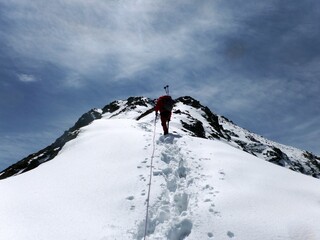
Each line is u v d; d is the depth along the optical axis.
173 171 8.17
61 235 5.63
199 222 5.68
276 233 5.39
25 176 9.48
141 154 9.50
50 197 7.27
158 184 7.39
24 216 6.36
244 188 7.07
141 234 5.76
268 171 8.49
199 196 6.73
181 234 5.66
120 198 6.87
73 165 9.55
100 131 13.96
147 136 11.57
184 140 10.99
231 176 7.74
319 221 5.69
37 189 7.88
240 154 9.93
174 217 6.02
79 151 11.10
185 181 7.65
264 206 6.21
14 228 5.89
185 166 8.44
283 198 6.70
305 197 6.96
